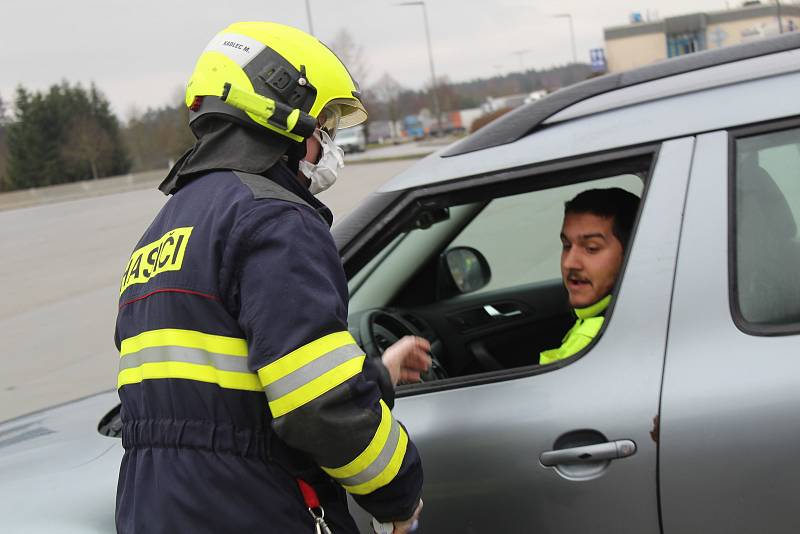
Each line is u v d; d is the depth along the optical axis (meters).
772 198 1.78
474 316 2.97
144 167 77.69
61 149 74.75
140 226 20.39
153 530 1.50
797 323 1.71
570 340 2.09
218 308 1.48
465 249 3.31
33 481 2.09
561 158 1.89
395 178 2.10
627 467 1.72
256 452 1.50
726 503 1.68
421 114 69.62
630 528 1.74
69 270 13.79
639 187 2.64
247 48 1.63
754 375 1.67
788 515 1.65
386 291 2.89
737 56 2.02
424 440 1.87
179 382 1.50
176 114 69.56
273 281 1.43
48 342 8.31
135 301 1.59
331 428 1.40
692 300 1.73
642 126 1.87
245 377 1.48
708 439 1.67
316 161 1.73
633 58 50.22
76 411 2.59
